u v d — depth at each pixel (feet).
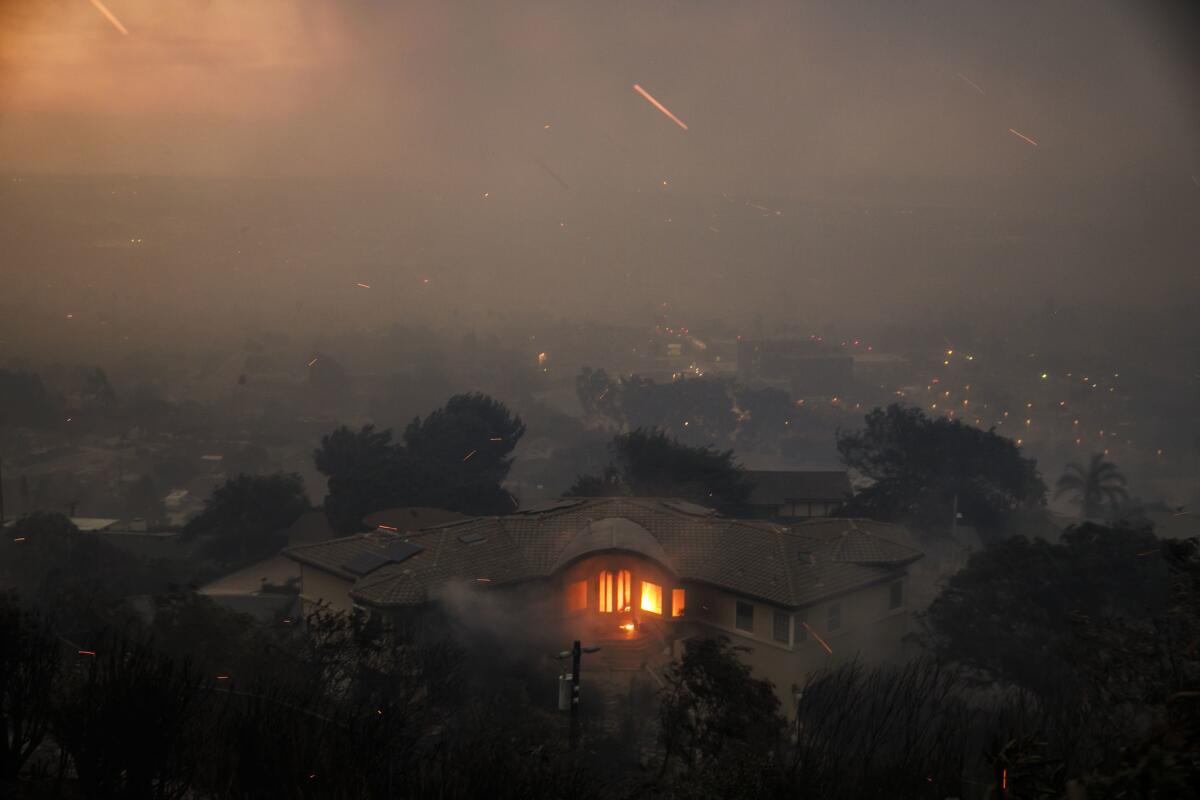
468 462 206.59
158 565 173.99
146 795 27.61
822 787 26.63
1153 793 11.80
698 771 31.91
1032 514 194.49
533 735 48.62
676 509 120.88
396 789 27.89
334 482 181.16
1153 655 27.76
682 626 105.19
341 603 105.91
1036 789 13.76
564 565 105.50
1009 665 87.25
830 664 94.48
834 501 175.52
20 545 170.91
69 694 30.19
